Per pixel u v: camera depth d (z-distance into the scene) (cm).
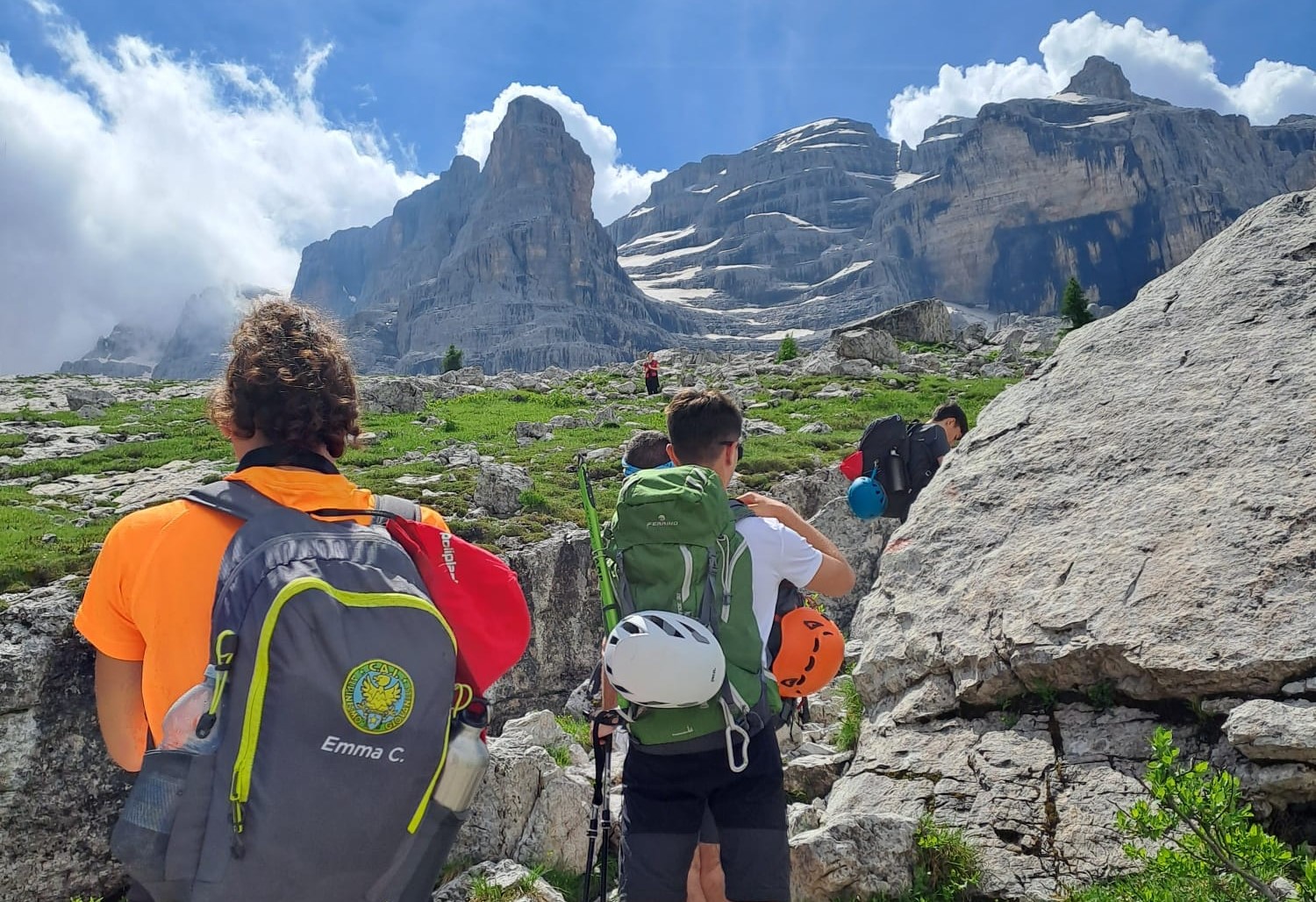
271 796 257
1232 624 614
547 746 808
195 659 283
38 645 691
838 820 595
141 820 260
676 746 417
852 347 3869
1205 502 703
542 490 1650
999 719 702
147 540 295
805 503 1681
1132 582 683
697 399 484
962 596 780
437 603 307
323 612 269
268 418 316
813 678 441
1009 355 3891
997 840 608
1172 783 455
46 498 1614
